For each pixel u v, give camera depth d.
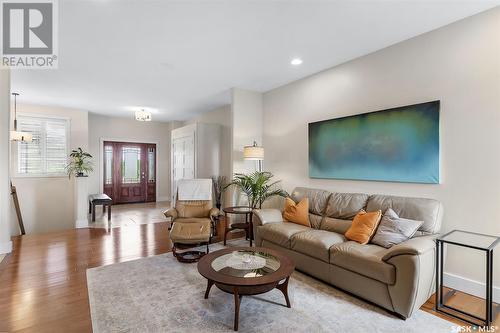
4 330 1.96
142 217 6.18
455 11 2.45
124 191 8.24
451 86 2.65
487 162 2.42
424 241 2.24
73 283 2.74
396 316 2.16
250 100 4.99
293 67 3.84
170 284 2.71
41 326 2.02
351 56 3.46
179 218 4.06
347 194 3.38
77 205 5.29
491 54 2.40
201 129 6.11
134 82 4.46
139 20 2.57
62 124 6.24
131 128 8.24
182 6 2.35
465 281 2.53
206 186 4.46
